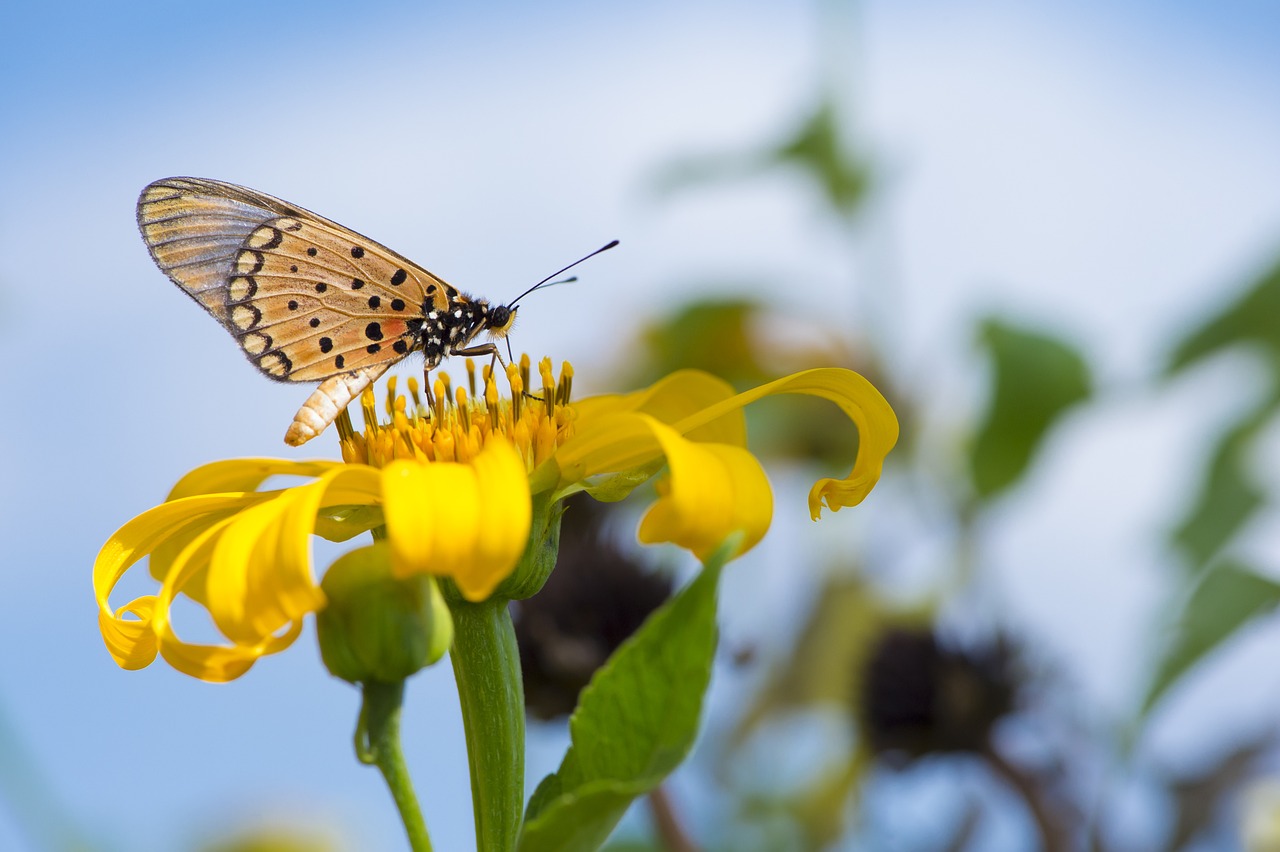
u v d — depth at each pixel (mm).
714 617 448
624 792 444
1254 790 545
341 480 472
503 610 475
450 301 522
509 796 472
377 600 455
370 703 456
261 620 451
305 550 452
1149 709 536
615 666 449
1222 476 574
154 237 503
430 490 453
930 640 562
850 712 574
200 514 484
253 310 508
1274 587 535
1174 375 583
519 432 489
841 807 584
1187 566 566
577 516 563
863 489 483
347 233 511
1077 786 552
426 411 496
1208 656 535
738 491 464
